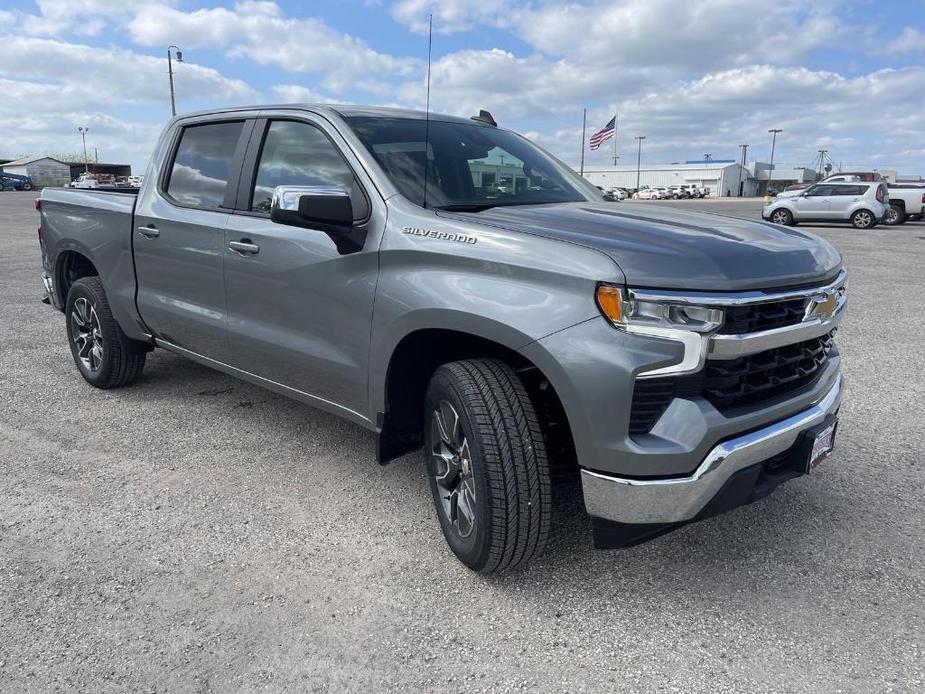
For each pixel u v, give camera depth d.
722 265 2.38
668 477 2.33
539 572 2.84
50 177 83.38
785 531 3.16
